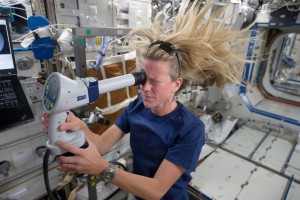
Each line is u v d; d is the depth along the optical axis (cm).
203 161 239
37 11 131
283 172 221
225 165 233
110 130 110
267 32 313
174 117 92
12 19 130
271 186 203
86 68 108
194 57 80
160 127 93
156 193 77
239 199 188
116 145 143
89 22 175
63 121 60
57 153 59
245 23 245
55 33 111
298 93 371
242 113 324
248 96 331
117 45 140
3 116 96
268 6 251
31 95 112
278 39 332
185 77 83
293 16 242
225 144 274
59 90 53
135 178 74
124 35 119
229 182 208
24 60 129
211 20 82
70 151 58
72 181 111
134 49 98
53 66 130
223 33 85
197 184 203
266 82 377
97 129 133
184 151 85
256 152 257
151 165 100
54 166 113
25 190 106
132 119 104
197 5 86
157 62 71
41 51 111
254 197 190
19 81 113
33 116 102
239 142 279
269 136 295
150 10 227
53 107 54
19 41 119
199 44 79
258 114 309
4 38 108
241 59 94
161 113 95
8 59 112
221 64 87
